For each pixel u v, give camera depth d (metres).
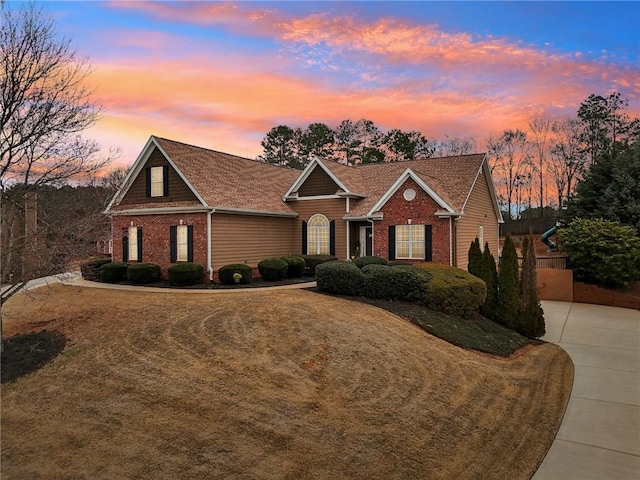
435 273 14.87
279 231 22.67
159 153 19.98
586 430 7.61
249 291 15.29
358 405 7.43
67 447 6.16
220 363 8.48
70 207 13.09
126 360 8.90
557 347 13.58
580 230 21.86
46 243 11.45
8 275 11.80
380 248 20.44
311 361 8.74
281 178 27.20
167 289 16.34
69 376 8.41
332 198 22.52
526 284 15.10
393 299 14.27
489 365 10.60
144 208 19.84
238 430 6.42
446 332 12.19
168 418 6.75
